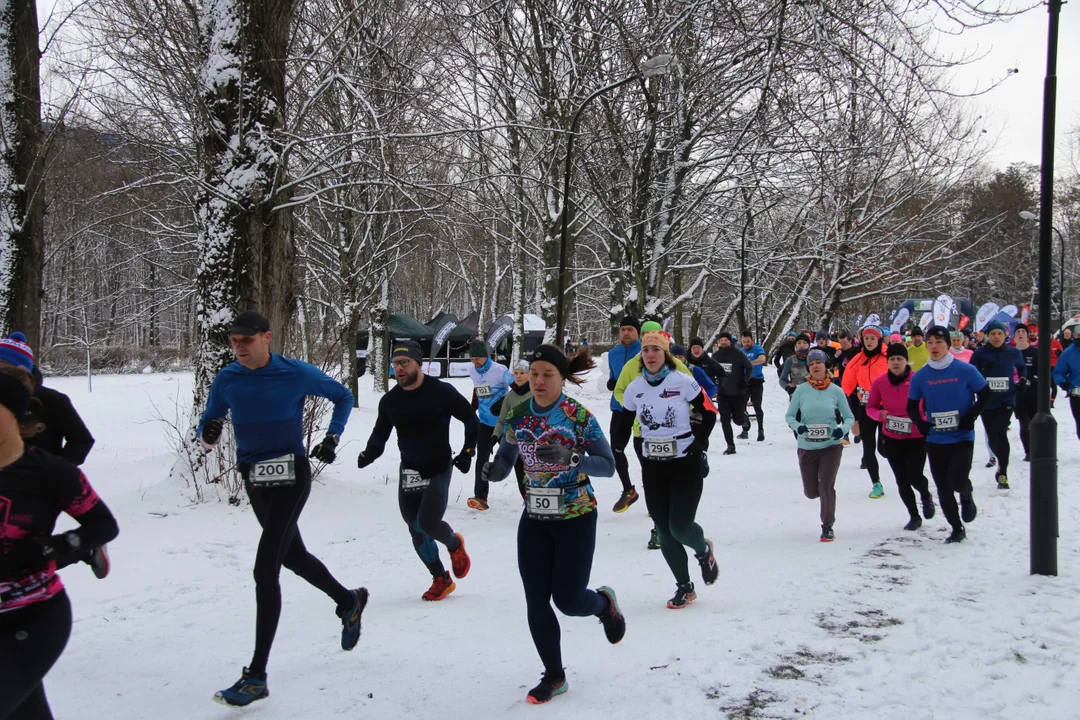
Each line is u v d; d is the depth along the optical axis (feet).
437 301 176.35
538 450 13.78
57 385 92.68
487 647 15.98
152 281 118.11
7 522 9.39
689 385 18.65
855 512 29.81
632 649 15.69
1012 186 155.63
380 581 21.59
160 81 34.04
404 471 19.36
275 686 13.96
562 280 46.85
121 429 53.83
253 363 14.88
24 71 32.58
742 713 12.62
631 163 67.62
